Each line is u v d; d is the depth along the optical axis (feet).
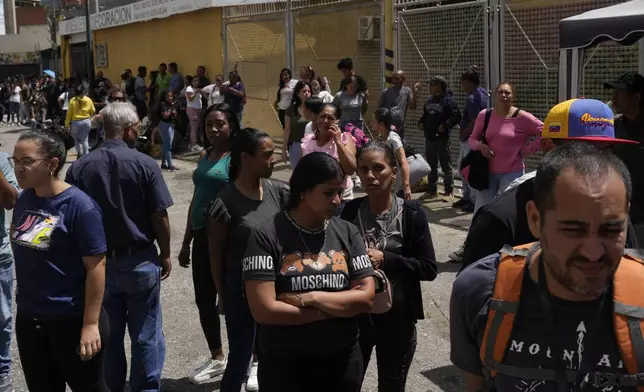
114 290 13.34
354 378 10.23
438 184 37.29
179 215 34.01
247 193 13.19
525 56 32.24
